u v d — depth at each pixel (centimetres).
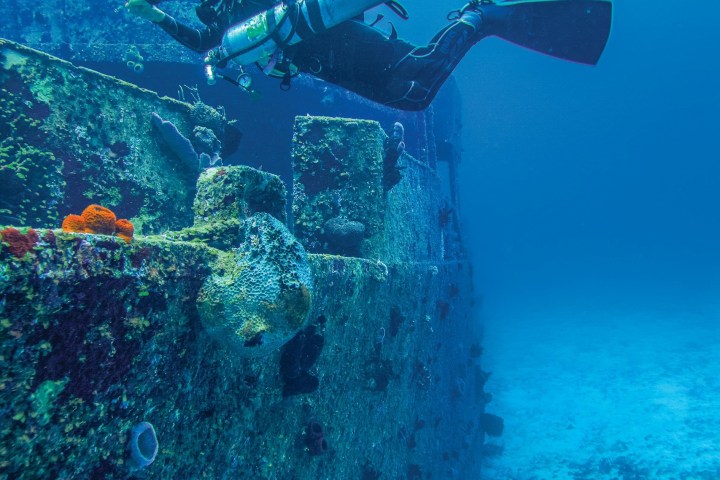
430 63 299
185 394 215
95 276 157
